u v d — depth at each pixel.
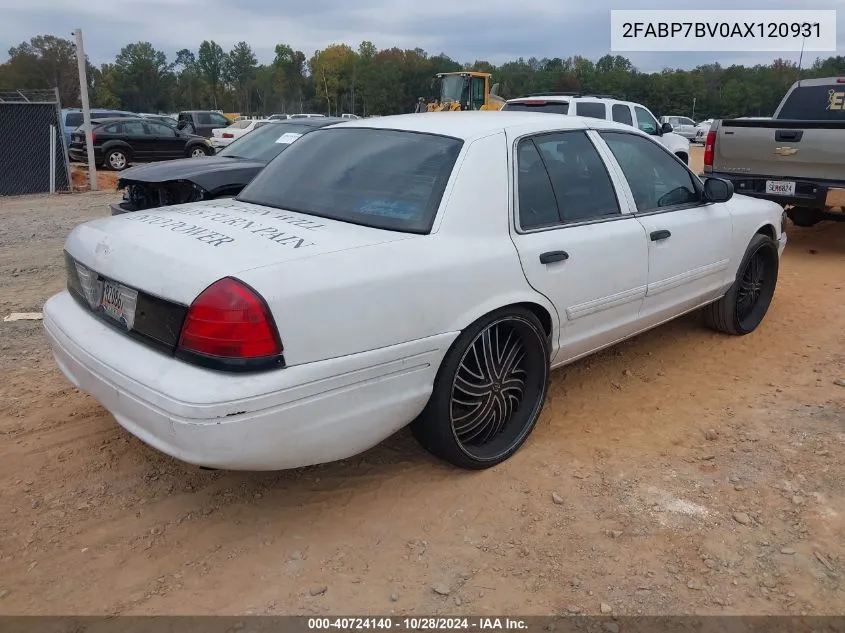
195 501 3.21
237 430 2.49
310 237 2.90
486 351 3.32
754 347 5.19
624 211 4.03
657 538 2.97
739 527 3.04
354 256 2.79
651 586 2.70
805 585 2.71
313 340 2.62
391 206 3.21
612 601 2.62
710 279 4.78
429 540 2.96
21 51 95.12
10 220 11.16
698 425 3.97
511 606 2.60
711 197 4.62
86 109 15.80
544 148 3.68
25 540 2.92
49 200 14.17
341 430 2.78
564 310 3.62
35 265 7.75
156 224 3.17
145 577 2.73
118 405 2.75
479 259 3.15
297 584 2.70
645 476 3.43
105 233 3.15
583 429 3.91
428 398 3.09
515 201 3.40
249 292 2.51
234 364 2.50
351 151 3.66
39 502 3.17
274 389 2.53
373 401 2.85
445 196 3.16
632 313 4.14
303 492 3.28
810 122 7.35
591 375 4.66
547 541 2.95
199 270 2.60
